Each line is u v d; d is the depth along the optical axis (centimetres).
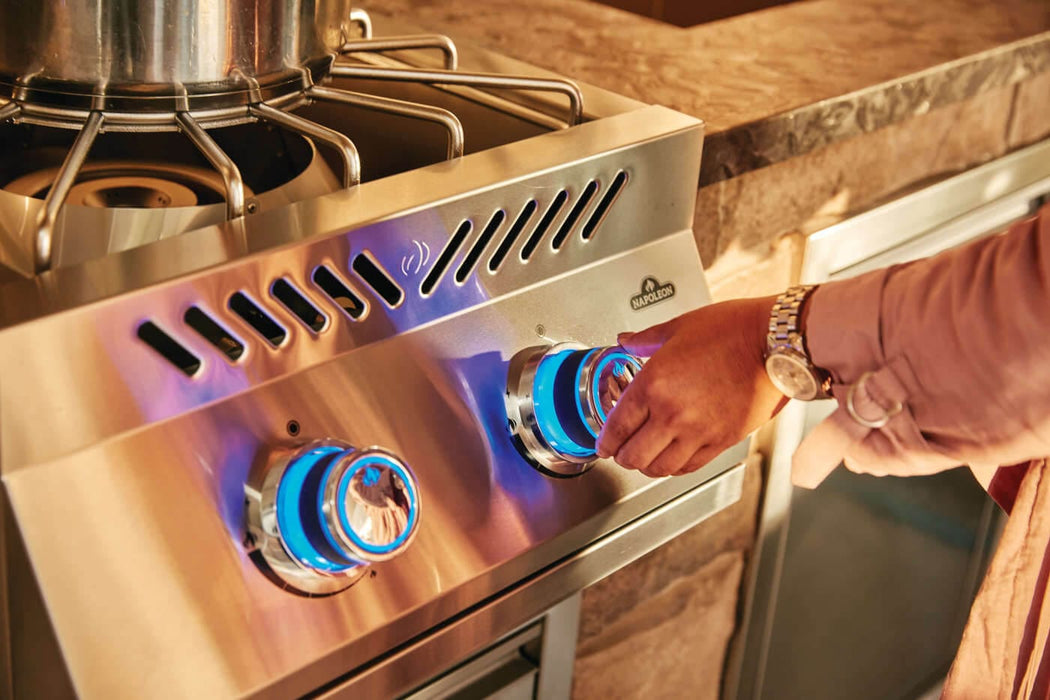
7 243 48
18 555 39
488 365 53
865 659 123
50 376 39
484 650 73
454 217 50
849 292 54
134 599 41
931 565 124
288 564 45
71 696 39
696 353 55
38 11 50
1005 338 49
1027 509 67
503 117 66
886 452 55
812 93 81
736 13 122
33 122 53
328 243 46
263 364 45
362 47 67
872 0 112
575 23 97
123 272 42
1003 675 71
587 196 57
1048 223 48
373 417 49
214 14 51
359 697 49
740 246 84
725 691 108
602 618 86
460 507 51
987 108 104
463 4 100
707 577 97
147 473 42
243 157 60
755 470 96
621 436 54
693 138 61
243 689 43
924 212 99
